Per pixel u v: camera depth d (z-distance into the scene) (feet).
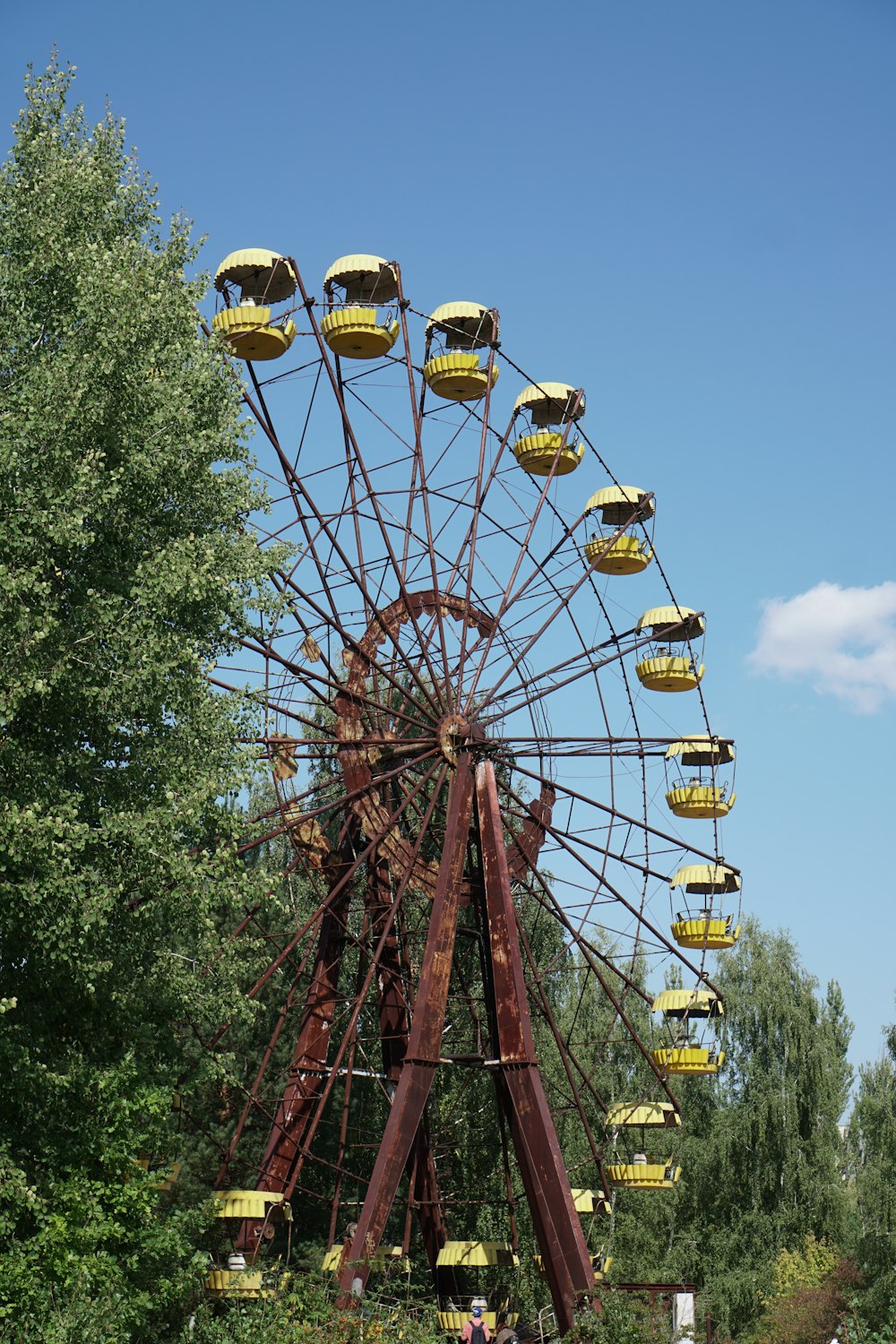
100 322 82.02
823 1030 217.15
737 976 224.33
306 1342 77.25
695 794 144.05
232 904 87.92
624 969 212.43
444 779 128.77
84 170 89.10
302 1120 121.49
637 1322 90.68
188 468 86.99
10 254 86.69
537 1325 118.01
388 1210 104.06
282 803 122.52
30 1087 76.07
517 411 147.02
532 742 130.00
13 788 76.02
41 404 77.46
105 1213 78.79
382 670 125.29
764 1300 184.65
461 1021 173.27
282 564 95.30
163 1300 81.20
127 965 86.69
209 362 91.81
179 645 82.58
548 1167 107.55
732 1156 205.77
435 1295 123.85
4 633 73.15
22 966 80.02
